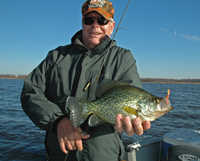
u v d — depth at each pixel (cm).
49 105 187
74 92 192
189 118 1227
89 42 216
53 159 197
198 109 1609
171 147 297
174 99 2500
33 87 200
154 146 389
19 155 654
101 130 180
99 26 212
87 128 181
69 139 163
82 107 175
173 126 1016
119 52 205
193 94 3581
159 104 187
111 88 186
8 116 1234
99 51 200
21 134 863
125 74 196
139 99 182
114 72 194
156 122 1104
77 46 208
